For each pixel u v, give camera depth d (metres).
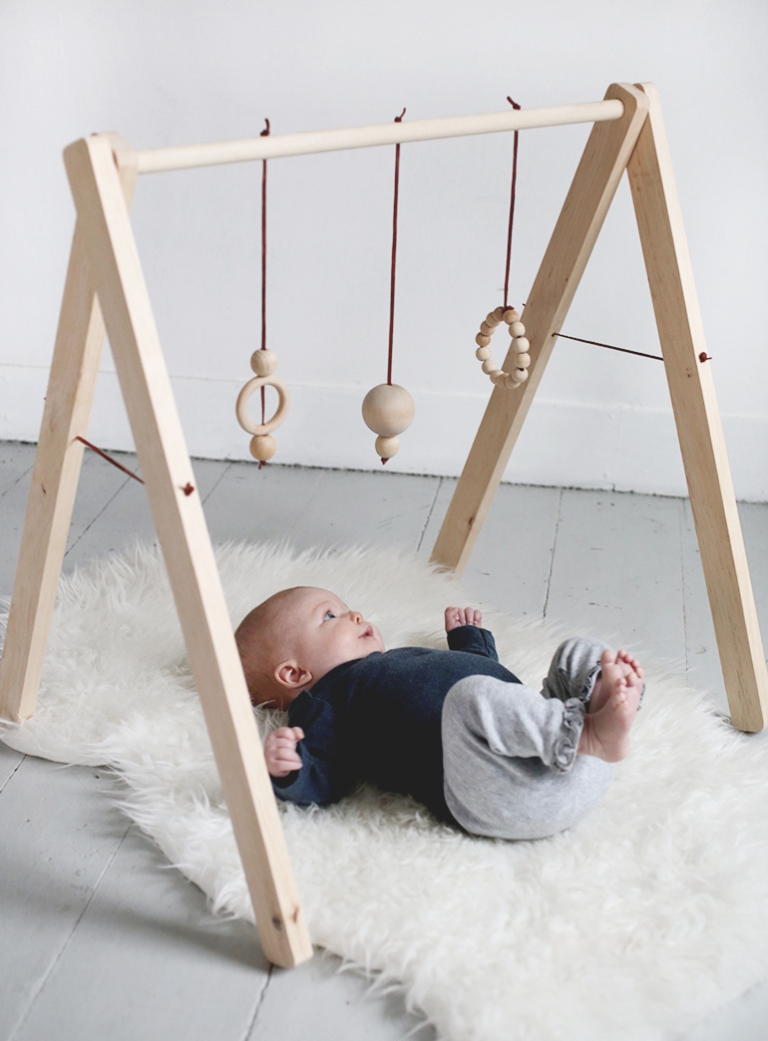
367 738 1.22
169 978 1.00
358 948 1.00
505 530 1.94
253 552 1.74
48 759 1.30
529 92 1.82
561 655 1.20
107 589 1.61
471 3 1.76
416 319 2.02
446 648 1.49
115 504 1.97
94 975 1.00
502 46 1.79
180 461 0.92
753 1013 0.97
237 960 1.02
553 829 1.12
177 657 1.46
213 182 1.94
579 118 1.24
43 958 1.01
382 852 1.11
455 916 1.03
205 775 1.23
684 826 1.16
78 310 1.08
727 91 1.78
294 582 1.65
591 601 1.71
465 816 1.12
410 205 1.92
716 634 1.40
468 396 2.06
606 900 1.06
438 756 1.16
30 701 1.35
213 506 1.99
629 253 1.90
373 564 1.71
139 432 0.94
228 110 1.89
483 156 1.86
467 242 1.94
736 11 1.72
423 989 0.96
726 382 2.00
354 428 2.13
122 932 1.05
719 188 1.85
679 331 1.32
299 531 1.91
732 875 1.09
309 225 1.96
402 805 1.20
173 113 1.90
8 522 1.86
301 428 2.14
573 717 1.05
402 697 1.21
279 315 2.05
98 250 0.92
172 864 1.13
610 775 1.13
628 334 1.97
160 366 0.91
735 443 2.03
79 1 1.82
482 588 1.74
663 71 1.78
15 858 1.14
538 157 1.85
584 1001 0.94
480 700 1.06
